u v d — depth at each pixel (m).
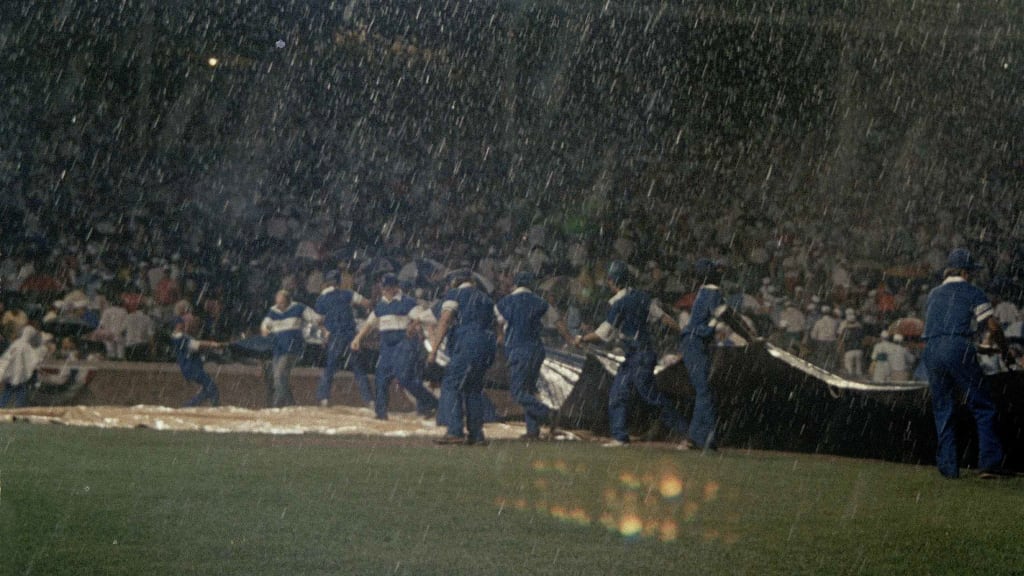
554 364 15.12
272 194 33.28
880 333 25.25
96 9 32.22
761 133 38.97
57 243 26.53
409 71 37.22
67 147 31.16
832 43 38.69
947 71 35.78
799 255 30.94
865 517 8.02
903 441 12.66
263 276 26.20
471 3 37.38
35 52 31.72
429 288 24.88
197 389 19.73
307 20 35.50
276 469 9.64
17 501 7.60
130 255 27.28
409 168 35.81
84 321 21.70
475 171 37.03
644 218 34.34
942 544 7.00
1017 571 6.25
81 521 6.93
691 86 39.81
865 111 36.12
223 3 34.22
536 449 12.30
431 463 10.49
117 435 11.95
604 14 38.06
